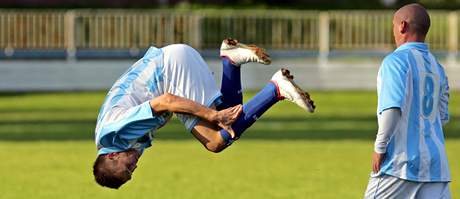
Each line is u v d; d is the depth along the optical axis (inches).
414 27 666.2
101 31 2383.1
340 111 1948.8
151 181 1154.7
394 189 661.9
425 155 655.8
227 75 701.3
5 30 2385.6
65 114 1871.3
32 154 1370.6
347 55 2449.6
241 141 1514.5
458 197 1045.8
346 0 3127.5
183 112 667.4
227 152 1397.6
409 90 656.4
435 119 665.0
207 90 687.7
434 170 658.2
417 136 657.6
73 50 2384.4
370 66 2449.6
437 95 665.6
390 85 649.6
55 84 2373.3
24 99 2172.7
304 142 1505.9
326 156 1360.7
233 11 2819.9
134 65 695.7
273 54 2432.3
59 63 2381.9
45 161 1306.6
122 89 681.0
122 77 689.6
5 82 2361.0
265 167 1263.5
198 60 693.9
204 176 1192.2
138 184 1133.7
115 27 2379.4
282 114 1884.8
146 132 668.7
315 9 3041.3
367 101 2154.3
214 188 1110.4
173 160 1320.1
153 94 683.4
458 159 1330.0
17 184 1132.5
